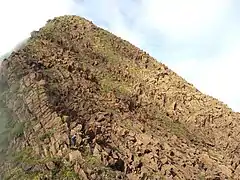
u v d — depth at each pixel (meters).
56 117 44.53
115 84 63.47
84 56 68.50
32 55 60.88
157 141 50.81
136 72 69.62
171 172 46.06
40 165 39.19
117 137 47.78
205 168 51.62
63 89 53.09
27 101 48.84
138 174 43.09
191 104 66.94
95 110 51.12
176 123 61.19
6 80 56.94
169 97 66.12
